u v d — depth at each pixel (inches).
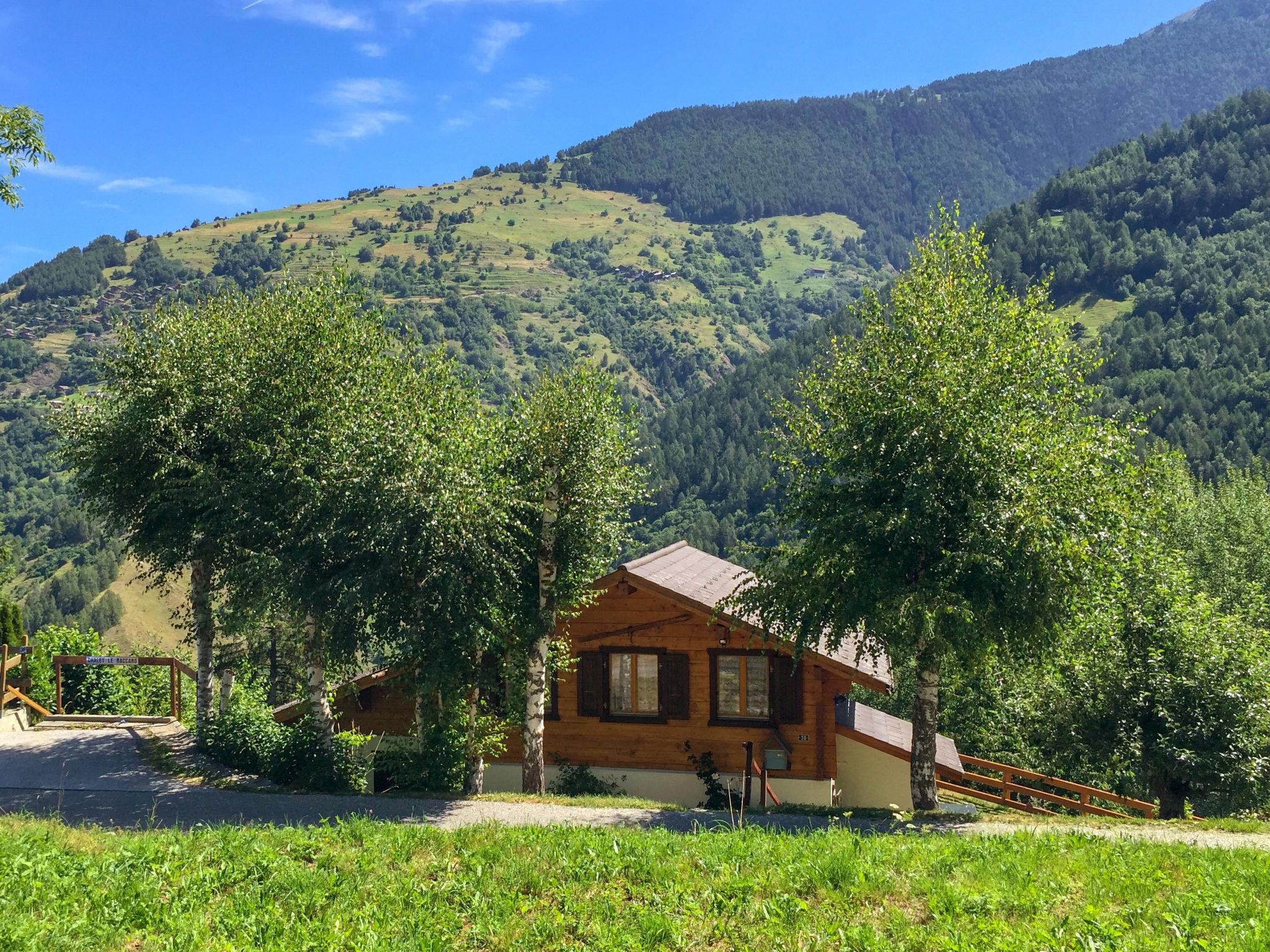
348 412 787.4
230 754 835.4
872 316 762.8
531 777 831.1
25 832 460.1
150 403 888.3
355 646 772.0
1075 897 387.5
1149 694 906.7
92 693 1139.3
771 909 373.4
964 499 667.4
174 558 918.4
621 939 351.9
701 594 996.6
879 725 1077.8
